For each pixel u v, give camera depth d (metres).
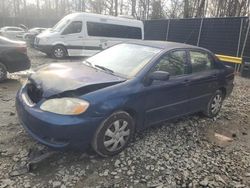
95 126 3.53
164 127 5.12
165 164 3.86
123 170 3.62
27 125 3.64
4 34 26.06
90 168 3.59
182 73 4.85
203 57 5.43
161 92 4.36
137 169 3.68
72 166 3.59
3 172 3.37
